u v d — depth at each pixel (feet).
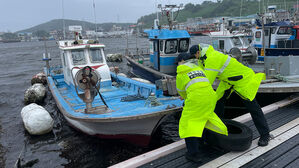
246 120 15.70
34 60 108.68
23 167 19.54
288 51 31.37
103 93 27.48
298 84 20.48
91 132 22.66
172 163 11.17
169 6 41.73
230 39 41.83
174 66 39.68
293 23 38.88
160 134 25.26
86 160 20.35
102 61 30.42
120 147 22.16
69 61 29.01
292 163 10.58
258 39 39.63
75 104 24.47
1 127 28.53
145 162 11.39
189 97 10.02
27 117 25.80
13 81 59.31
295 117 15.93
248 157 11.18
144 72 45.42
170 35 38.34
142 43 197.98
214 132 11.66
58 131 26.23
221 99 13.00
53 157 20.97
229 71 11.53
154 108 19.52
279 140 12.67
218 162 10.91
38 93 37.60
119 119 18.12
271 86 20.31
